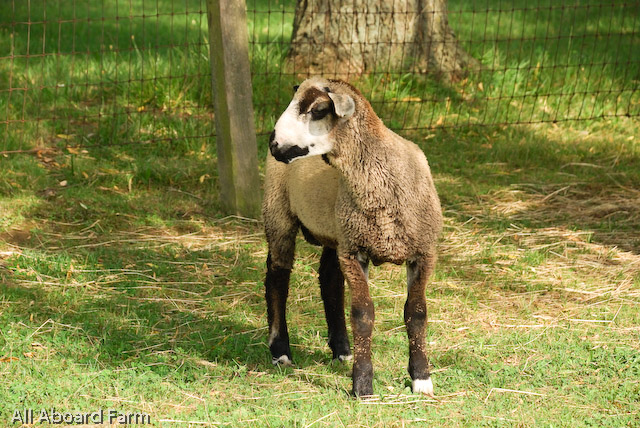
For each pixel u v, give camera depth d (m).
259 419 4.89
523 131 11.10
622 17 17.69
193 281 7.10
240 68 8.26
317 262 7.58
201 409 4.99
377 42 11.49
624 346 5.98
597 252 7.80
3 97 11.05
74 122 10.66
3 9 16.39
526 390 5.36
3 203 8.27
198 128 10.48
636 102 12.17
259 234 8.19
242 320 6.40
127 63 12.38
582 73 13.08
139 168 9.37
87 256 7.32
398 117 11.28
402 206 5.02
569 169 10.02
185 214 8.55
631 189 9.42
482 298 6.85
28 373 5.33
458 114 11.39
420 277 5.23
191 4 18.33
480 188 9.34
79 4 17.53
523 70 13.06
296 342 6.14
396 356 5.82
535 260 7.57
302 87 5.01
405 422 4.91
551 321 6.44
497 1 19.38
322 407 5.08
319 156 5.50
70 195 8.63
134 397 5.12
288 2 18.16
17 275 6.89
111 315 6.32
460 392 5.34
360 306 5.16
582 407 5.16
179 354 5.75
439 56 12.79
